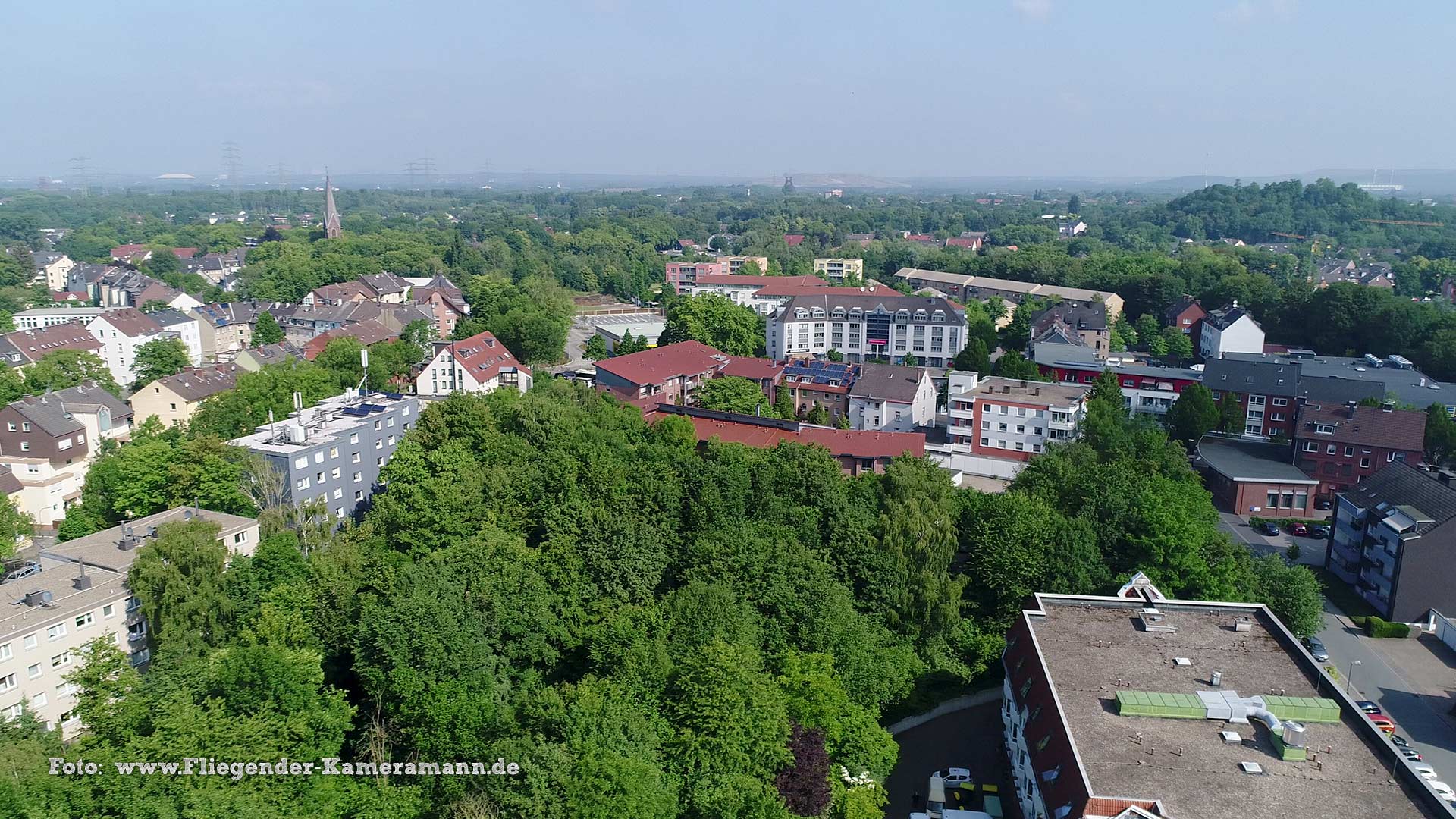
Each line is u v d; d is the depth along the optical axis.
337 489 119.75
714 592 78.56
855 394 167.50
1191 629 80.88
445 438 114.75
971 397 153.38
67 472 135.38
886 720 87.94
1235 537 130.38
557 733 65.31
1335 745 63.53
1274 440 160.12
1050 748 65.50
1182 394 156.00
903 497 101.06
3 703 75.31
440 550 88.50
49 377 166.62
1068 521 98.31
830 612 82.19
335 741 67.12
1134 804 55.97
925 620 91.44
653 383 160.12
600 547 86.88
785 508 96.75
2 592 82.19
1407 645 102.00
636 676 71.44
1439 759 81.94
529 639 78.50
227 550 87.25
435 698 68.62
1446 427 146.00
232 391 141.50
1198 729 65.56
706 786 63.72
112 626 83.81
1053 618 82.69
